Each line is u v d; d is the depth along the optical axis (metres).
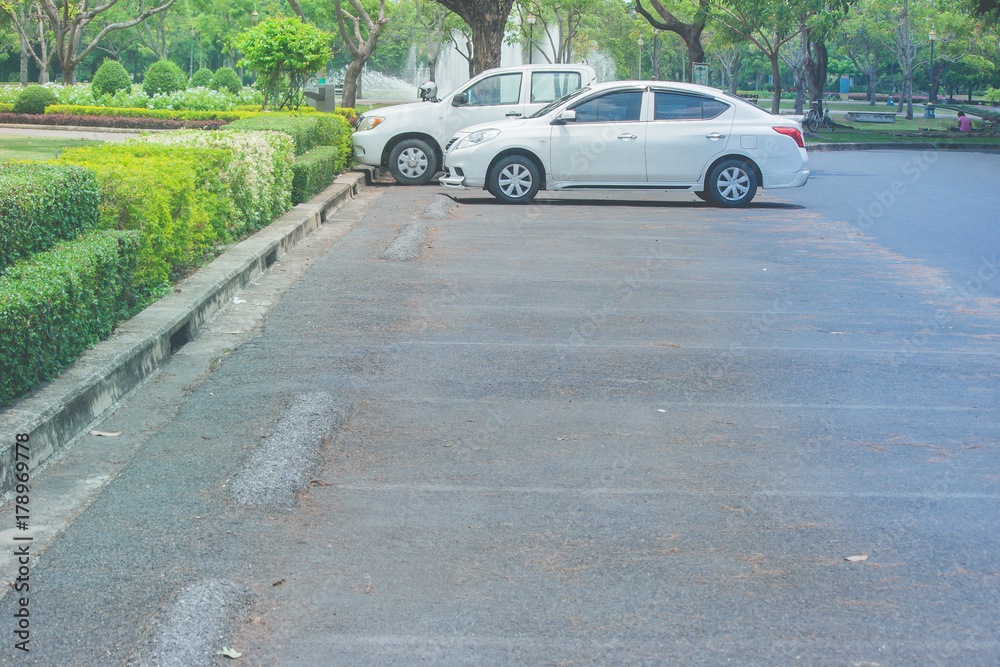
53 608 3.16
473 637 3.05
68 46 37.31
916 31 68.00
